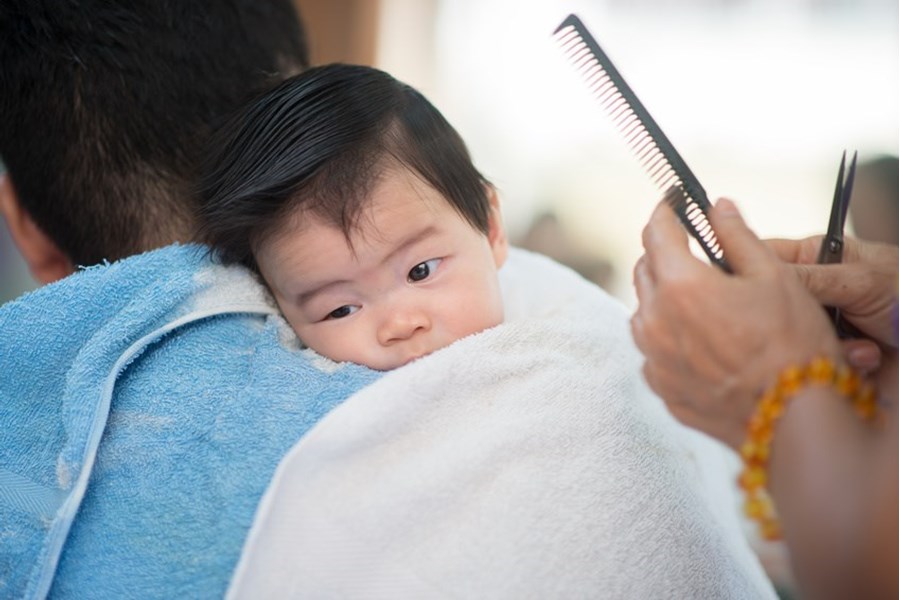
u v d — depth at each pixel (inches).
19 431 27.1
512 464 25.0
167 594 24.0
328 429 24.0
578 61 25.9
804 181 98.0
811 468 19.1
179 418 26.0
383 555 23.6
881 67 95.5
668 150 24.7
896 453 18.7
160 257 27.9
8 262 69.5
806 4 95.7
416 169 29.4
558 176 100.5
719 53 98.1
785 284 20.6
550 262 38.2
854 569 18.4
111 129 30.4
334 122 28.8
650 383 22.6
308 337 29.9
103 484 25.8
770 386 19.9
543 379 26.5
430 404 25.3
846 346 24.1
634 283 22.7
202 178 30.0
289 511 23.7
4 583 26.3
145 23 30.4
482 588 23.5
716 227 21.9
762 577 31.9
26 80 30.3
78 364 26.0
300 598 23.2
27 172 31.5
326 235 28.2
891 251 27.0
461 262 30.1
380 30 96.8
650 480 26.4
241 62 32.7
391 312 29.2
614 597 24.3
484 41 99.5
